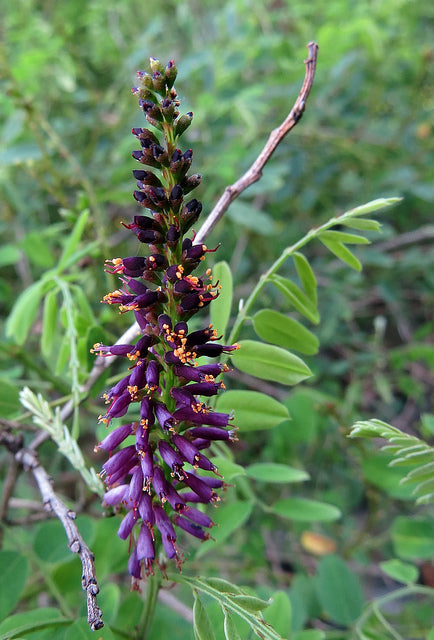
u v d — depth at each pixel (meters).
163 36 0.59
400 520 0.29
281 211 0.55
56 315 0.28
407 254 0.53
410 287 0.58
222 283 0.24
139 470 0.20
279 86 0.52
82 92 0.51
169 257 0.20
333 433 0.39
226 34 0.48
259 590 0.26
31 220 0.46
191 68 0.43
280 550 0.44
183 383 0.20
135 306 0.19
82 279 0.35
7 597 0.24
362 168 0.55
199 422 0.20
